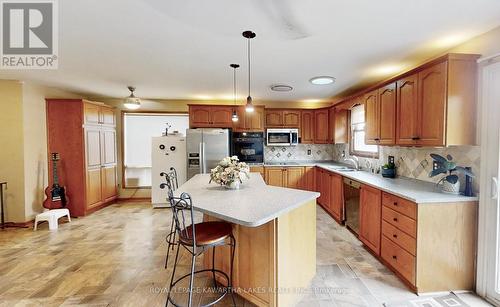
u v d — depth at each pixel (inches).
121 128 211.2
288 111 213.5
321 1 65.3
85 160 172.7
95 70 129.5
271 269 71.9
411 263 84.4
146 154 217.0
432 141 87.6
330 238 131.2
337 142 190.7
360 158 171.3
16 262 106.7
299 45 95.6
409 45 95.1
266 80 149.4
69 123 169.9
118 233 140.9
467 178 83.8
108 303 79.7
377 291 85.0
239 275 81.6
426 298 81.0
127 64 119.9
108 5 69.5
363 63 117.6
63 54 106.7
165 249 119.8
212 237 72.1
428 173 108.0
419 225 81.4
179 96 200.7
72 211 171.6
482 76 81.1
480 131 82.1
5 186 149.3
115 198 209.5
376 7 68.6
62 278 94.3
